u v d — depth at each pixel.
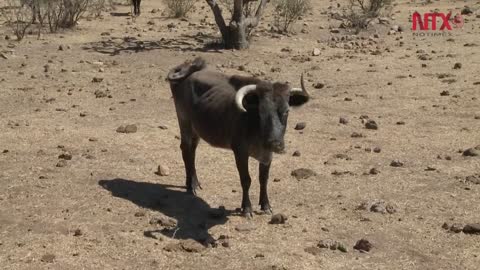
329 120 18.00
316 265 9.98
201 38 29.75
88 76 22.59
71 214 11.59
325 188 13.12
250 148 11.07
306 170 13.81
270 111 10.12
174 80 12.26
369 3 38.97
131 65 24.33
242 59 25.47
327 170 14.16
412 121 17.91
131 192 12.68
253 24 27.97
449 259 10.30
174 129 16.97
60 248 10.32
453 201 12.50
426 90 21.08
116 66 24.16
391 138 16.44
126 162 14.38
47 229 10.98
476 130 17.00
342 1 42.91
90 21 34.12
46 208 11.81
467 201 12.50
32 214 11.55
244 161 11.19
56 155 14.68
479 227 11.10
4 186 12.77
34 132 16.44
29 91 20.61
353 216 11.79
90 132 16.50
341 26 32.91
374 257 10.30
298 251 10.39
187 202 12.26
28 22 32.44
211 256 10.18
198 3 41.88
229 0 38.97
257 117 10.66
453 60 25.31
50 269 9.66
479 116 18.08
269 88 10.16
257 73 23.09
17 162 14.18
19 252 10.16
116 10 38.59
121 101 19.69
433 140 16.25
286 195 12.75
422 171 14.09
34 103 19.34
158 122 17.55
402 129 17.19
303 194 12.82
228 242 10.61
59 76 22.55
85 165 14.08
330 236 10.98
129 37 29.80
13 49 26.58
